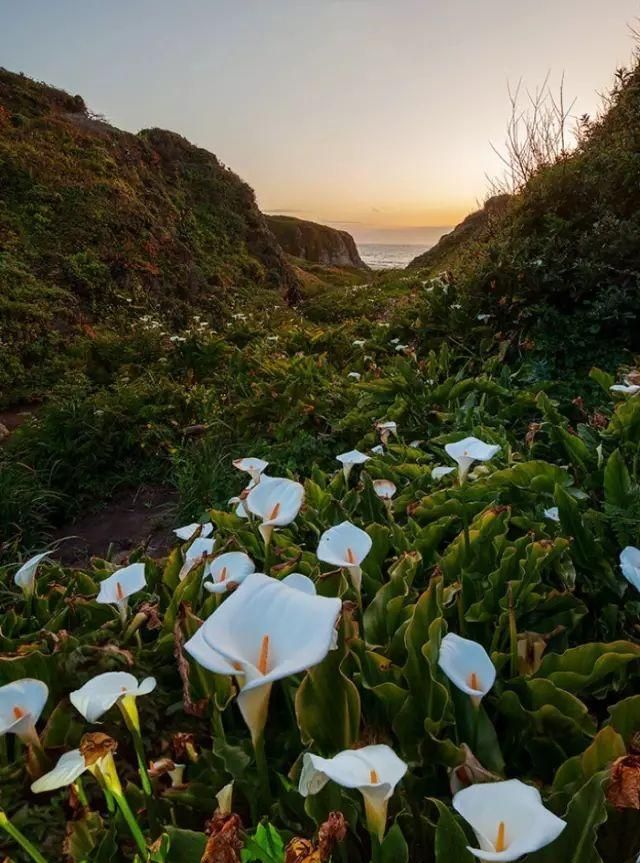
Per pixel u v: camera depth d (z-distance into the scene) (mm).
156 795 1442
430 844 1308
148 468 5477
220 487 4516
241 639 1160
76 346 11141
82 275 13859
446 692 1477
